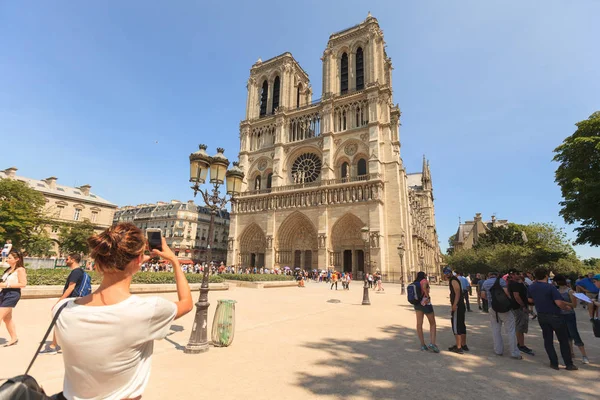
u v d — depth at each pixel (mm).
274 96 77250
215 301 20719
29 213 46906
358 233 53719
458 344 10094
